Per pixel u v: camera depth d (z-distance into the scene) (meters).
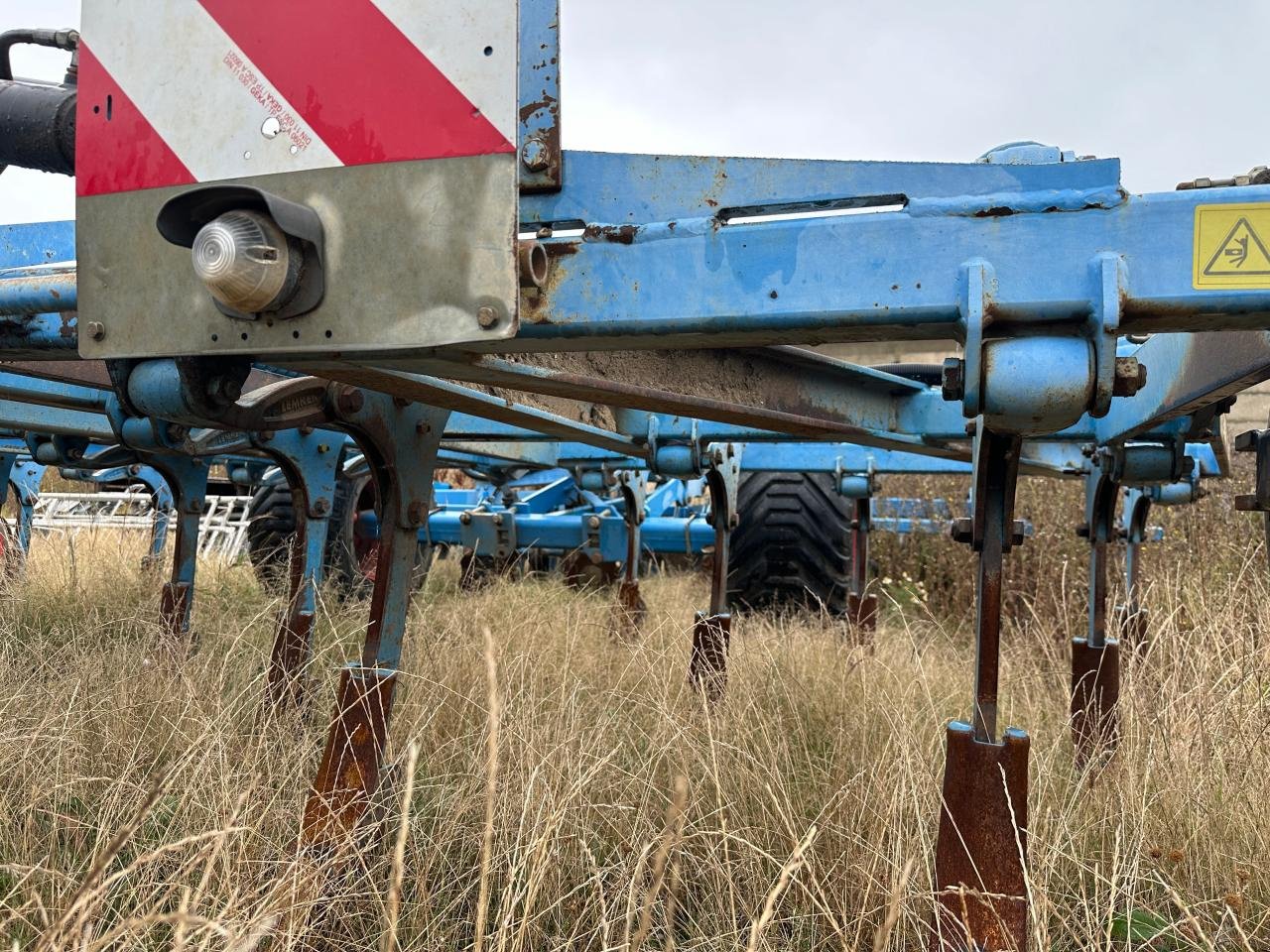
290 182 1.44
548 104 1.58
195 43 1.49
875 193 1.45
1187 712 2.67
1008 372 1.33
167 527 5.70
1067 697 3.24
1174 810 2.32
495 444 4.46
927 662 4.06
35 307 1.92
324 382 2.05
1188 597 3.99
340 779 2.05
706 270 1.47
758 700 3.28
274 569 5.51
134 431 2.91
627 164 1.56
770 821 2.29
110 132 1.55
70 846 2.13
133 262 1.54
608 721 2.78
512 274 1.32
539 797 2.09
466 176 1.34
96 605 4.49
